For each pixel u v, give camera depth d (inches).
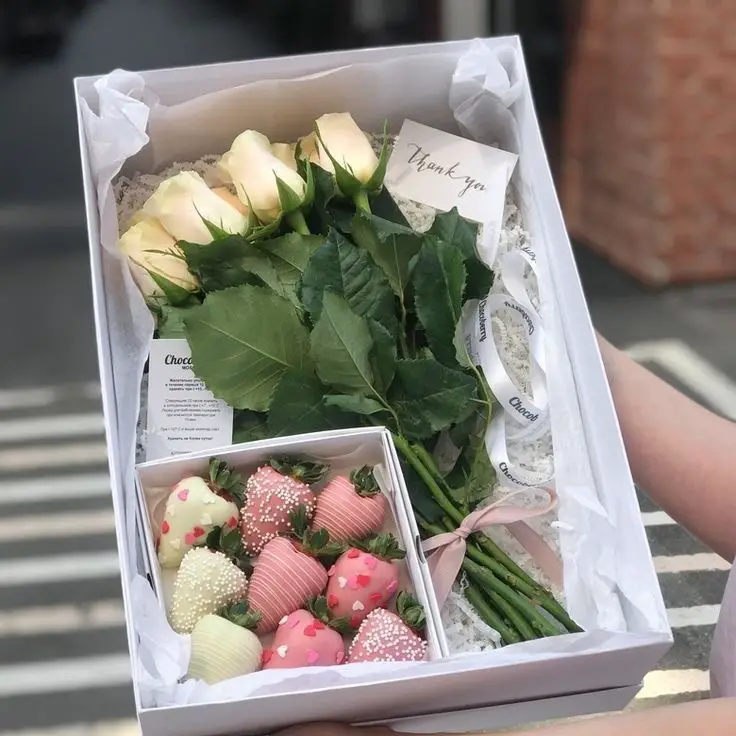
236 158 27.6
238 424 26.4
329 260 26.2
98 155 27.1
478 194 29.1
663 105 52.4
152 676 21.6
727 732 21.1
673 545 32.5
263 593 23.1
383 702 22.2
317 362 25.1
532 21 55.2
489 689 22.8
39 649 39.5
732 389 48.5
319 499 24.3
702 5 49.9
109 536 42.3
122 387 26.4
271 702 20.8
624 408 29.2
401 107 30.4
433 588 23.7
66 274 51.4
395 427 25.9
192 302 27.2
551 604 24.8
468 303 27.3
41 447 44.9
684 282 55.2
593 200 58.0
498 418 26.7
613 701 25.3
